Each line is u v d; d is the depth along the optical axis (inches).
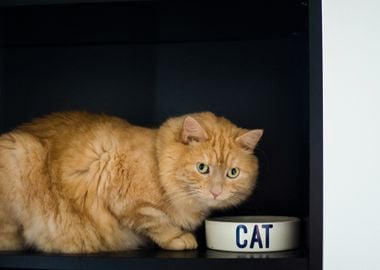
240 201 48.6
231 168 46.8
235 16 47.9
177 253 45.1
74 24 50.2
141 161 46.8
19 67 58.9
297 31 53.9
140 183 46.6
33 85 58.7
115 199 46.7
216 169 46.2
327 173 40.8
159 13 46.7
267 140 56.3
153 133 48.3
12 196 47.1
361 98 40.9
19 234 48.6
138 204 46.7
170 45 57.4
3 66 58.9
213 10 46.1
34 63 58.8
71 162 47.2
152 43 57.6
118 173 46.7
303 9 46.0
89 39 56.3
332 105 41.0
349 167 40.7
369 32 41.0
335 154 40.8
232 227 45.6
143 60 57.7
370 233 40.4
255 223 45.3
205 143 46.7
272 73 56.4
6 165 47.0
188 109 57.1
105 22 49.7
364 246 40.4
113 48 58.0
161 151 46.6
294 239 46.8
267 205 56.0
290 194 55.8
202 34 54.6
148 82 57.6
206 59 57.1
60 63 58.5
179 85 57.3
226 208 52.5
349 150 40.8
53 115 52.1
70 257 43.6
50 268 43.7
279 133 56.2
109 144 47.1
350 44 41.1
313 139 40.9
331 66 41.1
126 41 57.2
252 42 56.7
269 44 56.5
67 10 45.4
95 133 48.2
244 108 56.7
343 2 41.2
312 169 40.9
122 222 47.4
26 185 47.0
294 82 56.1
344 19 41.2
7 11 45.5
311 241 40.7
